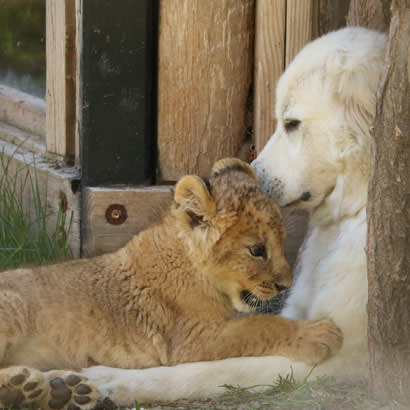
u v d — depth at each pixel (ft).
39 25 50.70
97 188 39.60
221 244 30.55
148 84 39.83
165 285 31.14
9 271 31.68
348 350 30.63
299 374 30.01
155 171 41.16
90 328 30.40
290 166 32.14
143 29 39.01
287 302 34.83
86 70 38.88
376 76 29.99
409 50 24.98
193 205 30.45
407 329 27.73
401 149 25.89
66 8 41.96
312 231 35.45
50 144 45.34
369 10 36.22
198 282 31.07
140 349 30.94
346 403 28.09
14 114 54.34
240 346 30.63
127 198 39.32
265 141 40.40
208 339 30.81
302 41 39.58
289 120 31.78
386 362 28.02
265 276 31.12
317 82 30.76
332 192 31.94
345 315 30.71
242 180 31.37
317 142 31.24
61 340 30.30
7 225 43.09
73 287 30.83
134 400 28.76
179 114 40.22
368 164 30.55
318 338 30.19
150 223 35.09
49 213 42.68
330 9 39.65
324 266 32.24
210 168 40.93
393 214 26.68
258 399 28.94
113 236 39.55
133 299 31.12
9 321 29.53
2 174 48.34
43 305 30.25
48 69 44.57
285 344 30.35
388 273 27.27
